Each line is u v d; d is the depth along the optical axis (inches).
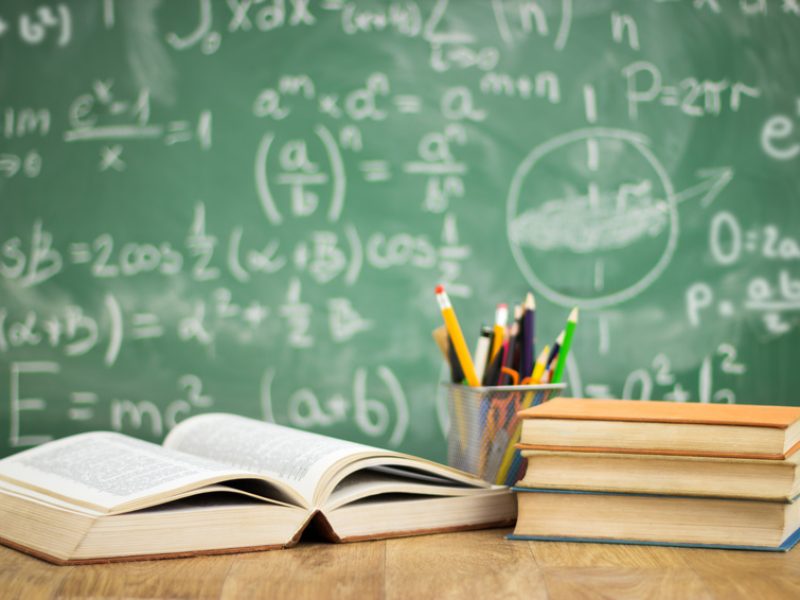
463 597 24.2
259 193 56.8
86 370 56.4
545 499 30.5
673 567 27.0
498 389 37.3
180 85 57.1
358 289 56.5
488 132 56.7
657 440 29.0
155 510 27.9
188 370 56.4
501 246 56.4
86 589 24.7
